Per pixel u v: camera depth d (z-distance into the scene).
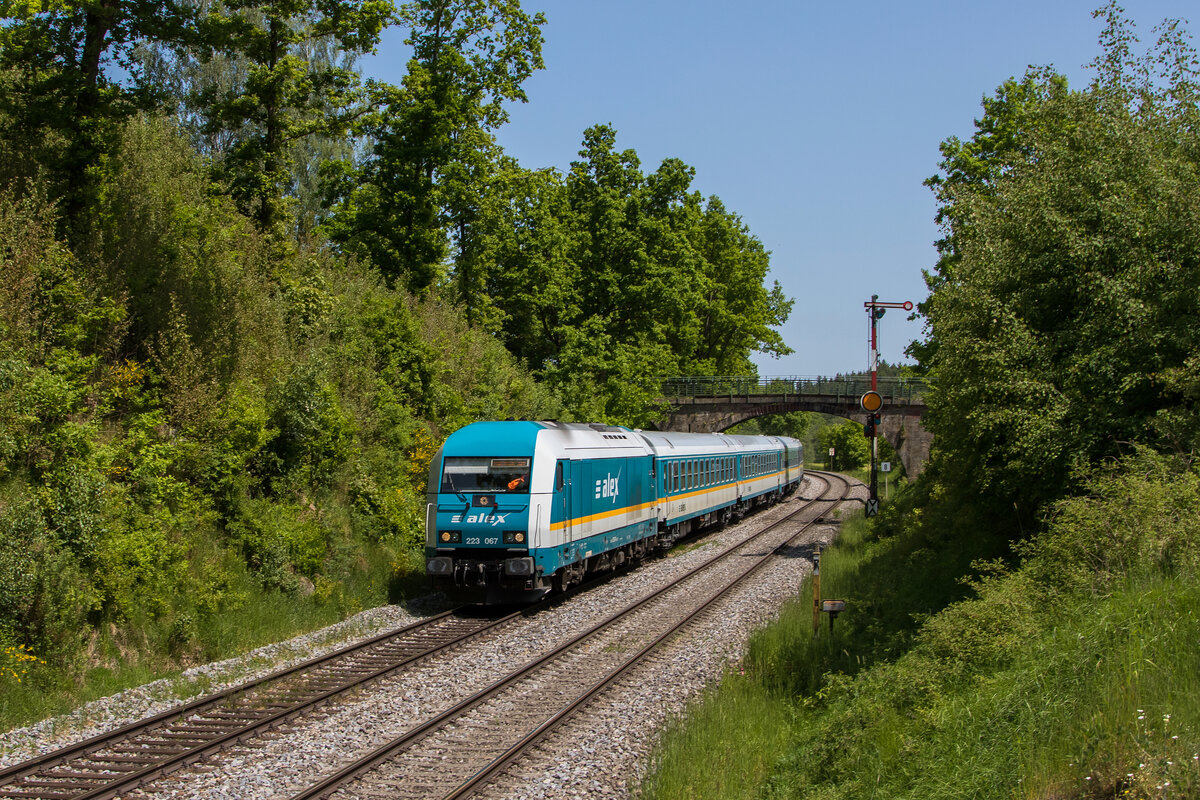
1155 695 6.68
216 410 16.17
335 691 11.03
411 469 21.66
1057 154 14.53
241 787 8.18
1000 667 8.62
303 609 15.23
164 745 9.22
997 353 13.52
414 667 12.59
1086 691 7.08
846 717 8.84
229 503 15.84
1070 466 12.52
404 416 22.58
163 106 18.91
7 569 10.72
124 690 11.20
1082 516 10.07
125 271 17.36
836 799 7.32
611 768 8.79
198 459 15.52
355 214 33.94
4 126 17.84
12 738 9.30
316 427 18.19
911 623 13.26
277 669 12.30
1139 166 13.50
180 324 16.55
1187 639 7.27
